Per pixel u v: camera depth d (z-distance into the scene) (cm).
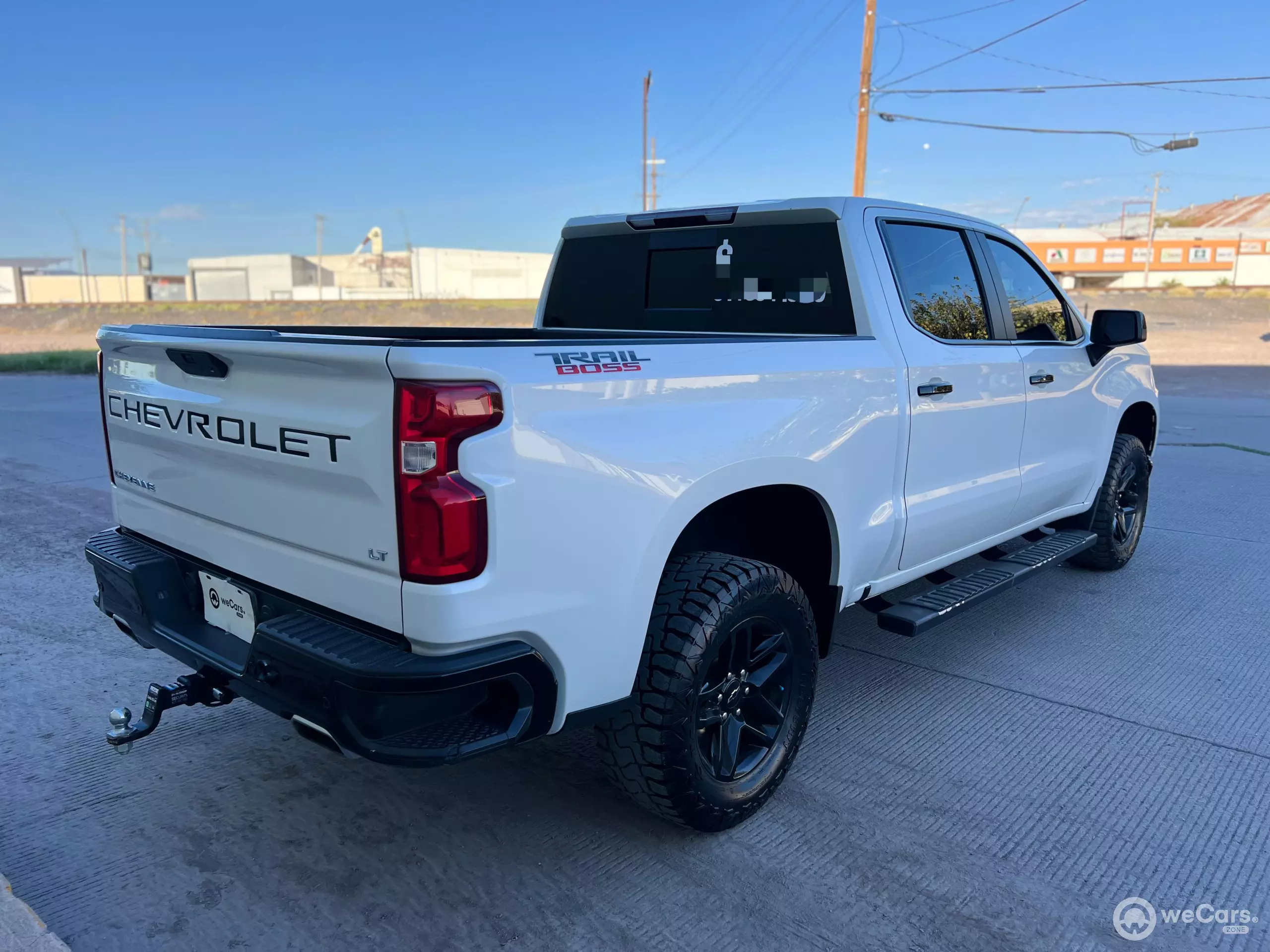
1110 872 247
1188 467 832
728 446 246
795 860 253
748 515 309
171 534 267
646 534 226
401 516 191
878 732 330
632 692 236
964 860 253
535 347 206
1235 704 352
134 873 245
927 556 352
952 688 369
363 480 197
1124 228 9494
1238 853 256
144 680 366
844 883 243
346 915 229
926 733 329
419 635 194
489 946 218
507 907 232
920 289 343
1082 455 449
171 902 233
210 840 261
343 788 290
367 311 6306
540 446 202
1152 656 400
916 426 321
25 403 1365
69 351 2541
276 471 219
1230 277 8531
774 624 264
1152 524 628
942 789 291
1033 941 221
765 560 314
